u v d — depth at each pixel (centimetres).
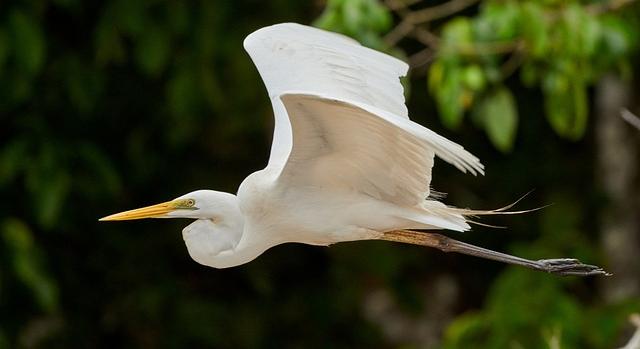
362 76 788
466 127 1373
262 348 1359
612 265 1393
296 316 1388
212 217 771
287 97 655
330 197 737
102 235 1342
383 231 748
